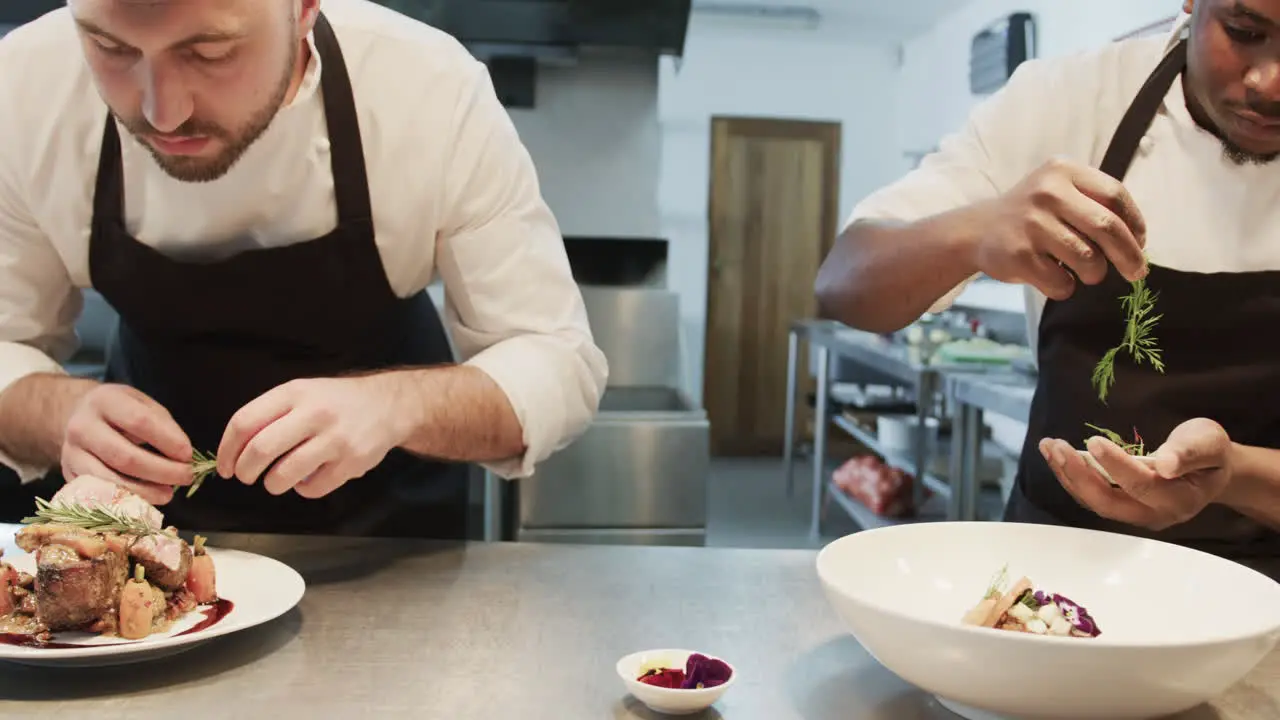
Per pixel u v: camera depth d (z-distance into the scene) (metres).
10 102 1.18
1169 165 1.25
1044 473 1.26
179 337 1.34
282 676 0.80
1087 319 1.24
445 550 1.16
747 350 7.07
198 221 1.24
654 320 3.13
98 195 1.22
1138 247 0.89
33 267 1.27
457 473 1.61
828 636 0.91
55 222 1.23
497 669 0.82
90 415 1.03
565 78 3.05
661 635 0.91
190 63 0.87
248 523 1.42
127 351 1.43
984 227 1.04
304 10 1.03
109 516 0.89
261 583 0.96
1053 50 4.76
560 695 0.78
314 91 1.18
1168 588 0.88
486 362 1.20
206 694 0.77
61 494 0.94
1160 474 0.91
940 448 4.20
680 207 6.91
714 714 0.75
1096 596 0.90
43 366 1.21
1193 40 1.07
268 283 1.27
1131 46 1.32
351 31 1.22
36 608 0.85
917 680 0.72
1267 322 1.18
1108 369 1.13
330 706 0.75
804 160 6.98
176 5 0.82
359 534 1.44
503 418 1.15
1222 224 1.21
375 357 1.44
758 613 0.97
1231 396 1.19
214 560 1.02
